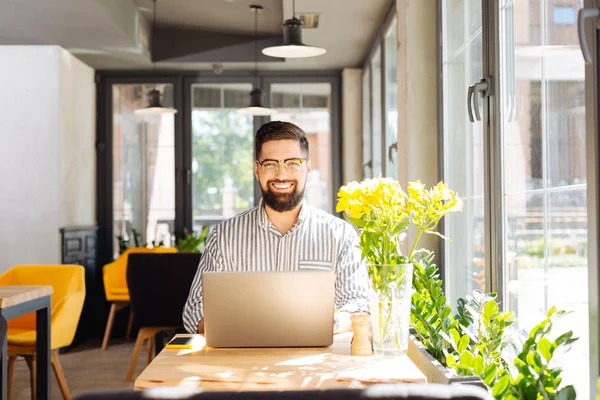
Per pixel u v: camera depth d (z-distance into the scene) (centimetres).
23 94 660
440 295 259
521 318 234
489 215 267
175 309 508
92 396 114
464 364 196
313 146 788
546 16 206
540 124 213
